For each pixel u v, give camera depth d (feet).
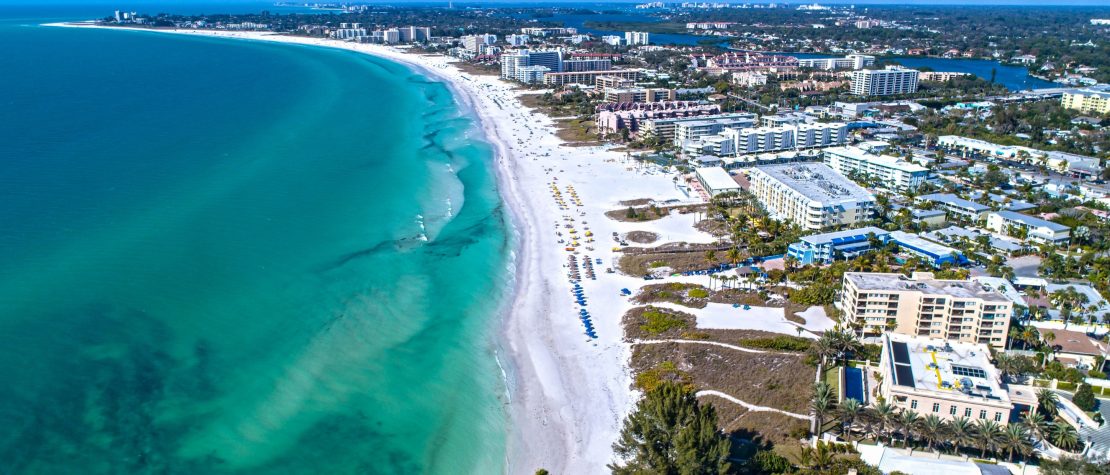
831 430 442.50
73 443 424.46
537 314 615.57
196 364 513.86
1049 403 444.14
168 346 531.91
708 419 401.29
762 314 606.55
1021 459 414.21
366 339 562.66
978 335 542.98
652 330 579.07
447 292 650.84
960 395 430.20
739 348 543.39
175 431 444.14
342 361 531.50
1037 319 593.83
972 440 408.87
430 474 423.23
